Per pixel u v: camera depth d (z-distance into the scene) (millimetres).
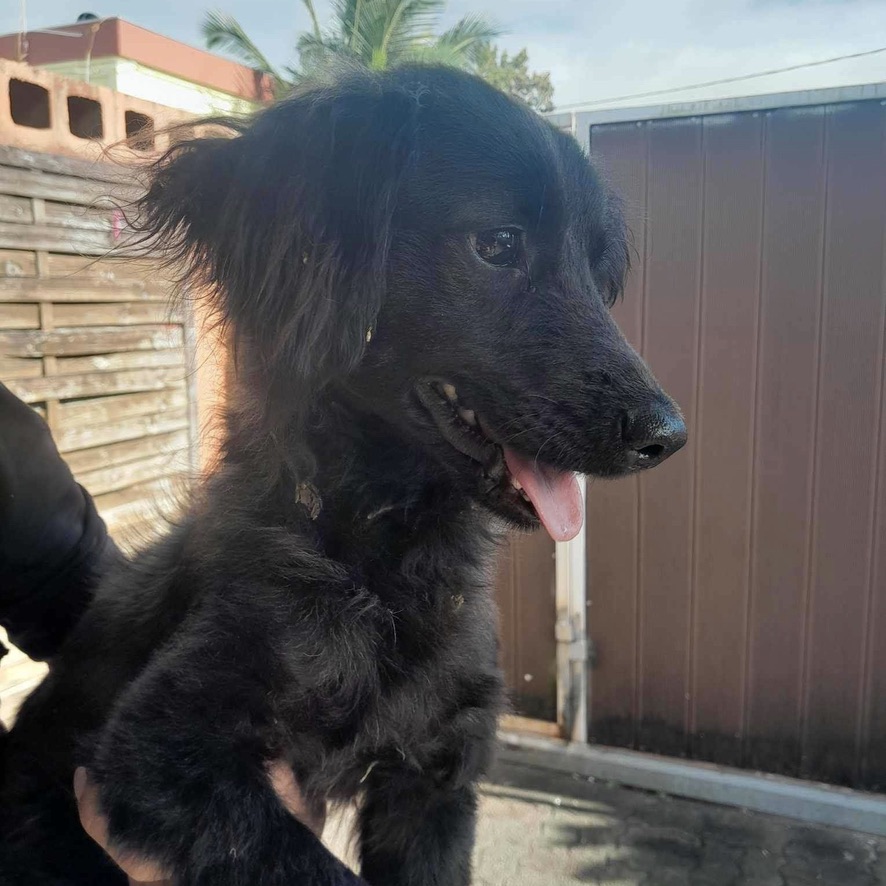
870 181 731
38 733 401
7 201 795
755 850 788
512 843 802
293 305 352
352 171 356
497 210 360
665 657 889
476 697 397
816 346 771
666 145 789
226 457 397
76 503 468
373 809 424
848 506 787
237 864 302
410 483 381
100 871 375
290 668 341
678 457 838
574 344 363
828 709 832
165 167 390
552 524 358
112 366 924
